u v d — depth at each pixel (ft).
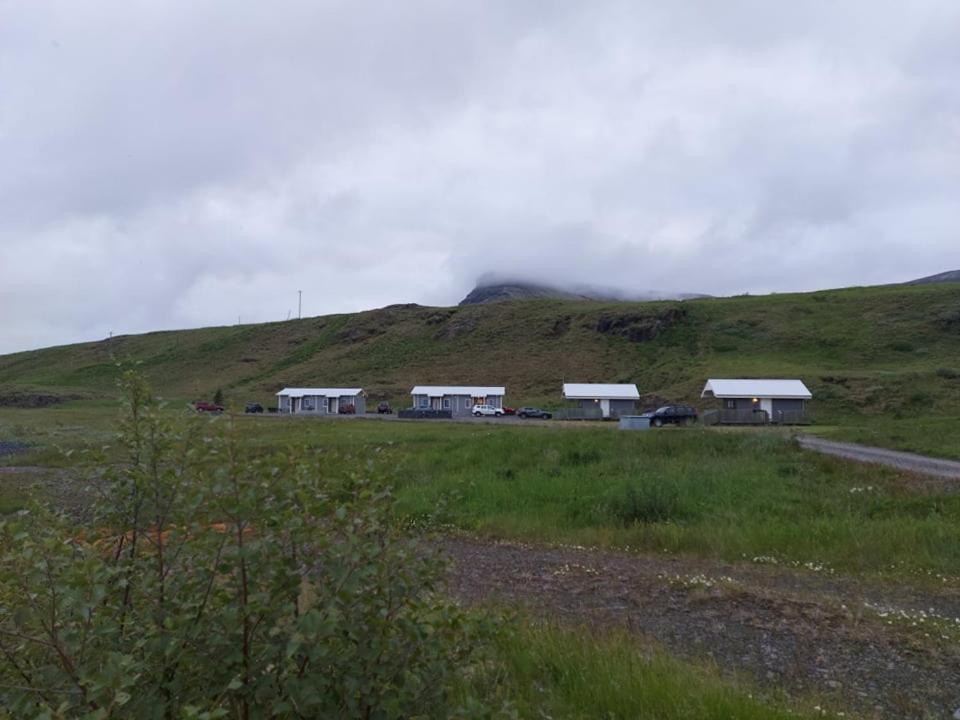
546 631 18.34
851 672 18.22
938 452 71.00
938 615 23.17
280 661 8.36
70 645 7.93
